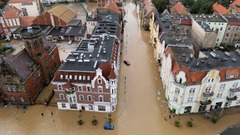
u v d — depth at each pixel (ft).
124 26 507.30
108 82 238.07
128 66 355.36
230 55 265.34
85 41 338.95
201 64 243.60
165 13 459.32
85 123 247.09
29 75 265.34
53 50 321.73
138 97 287.48
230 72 235.81
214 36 355.15
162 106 272.51
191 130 238.68
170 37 317.22
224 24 393.91
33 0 555.28
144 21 486.38
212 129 239.71
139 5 622.13
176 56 260.01
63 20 453.17
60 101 260.62
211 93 242.99
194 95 244.01
